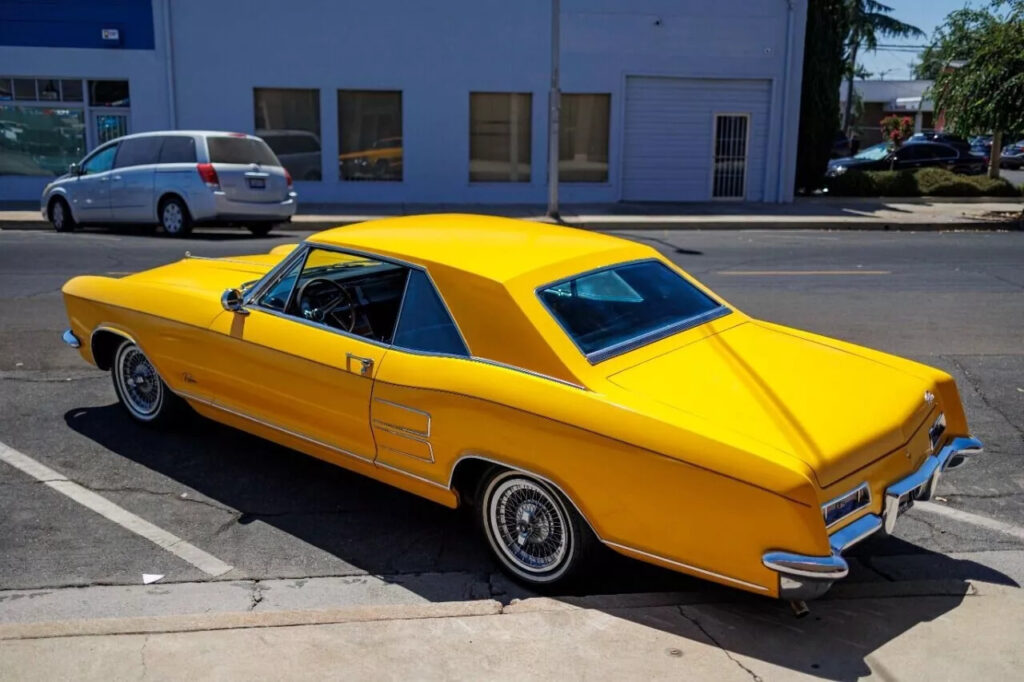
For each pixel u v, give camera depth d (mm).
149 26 20234
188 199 14938
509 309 3943
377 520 4777
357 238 4664
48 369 7211
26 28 20094
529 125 21469
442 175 21516
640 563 4285
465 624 3543
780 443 3381
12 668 3193
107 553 4348
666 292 4605
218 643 3371
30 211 18781
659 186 22297
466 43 20891
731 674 3248
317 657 3297
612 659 3330
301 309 4809
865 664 3334
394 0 20562
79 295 5871
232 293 4922
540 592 4051
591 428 3576
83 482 5125
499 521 4105
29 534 4512
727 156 22344
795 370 4074
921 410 3955
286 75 20672
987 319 9344
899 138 42594
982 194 24125
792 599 3293
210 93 20641
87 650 3307
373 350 4336
